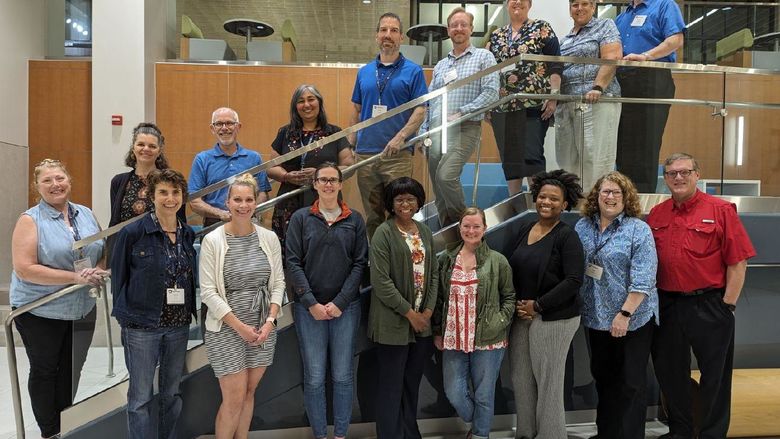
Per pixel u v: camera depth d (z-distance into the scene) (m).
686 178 2.93
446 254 2.99
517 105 3.22
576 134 3.32
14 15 6.62
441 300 2.96
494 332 2.83
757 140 3.60
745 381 3.36
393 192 2.88
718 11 8.60
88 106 6.90
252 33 7.56
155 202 2.56
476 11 9.36
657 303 2.88
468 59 3.61
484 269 2.89
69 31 7.46
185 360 2.85
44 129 6.89
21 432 2.90
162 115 6.84
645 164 3.45
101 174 6.51
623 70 3.37
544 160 3.29
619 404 2.95
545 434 2.83
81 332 2.80
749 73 3.55
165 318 2.55
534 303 2.82
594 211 3.04
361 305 3.03
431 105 3.10
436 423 3.38
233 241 2.64
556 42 3.67
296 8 9.12
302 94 3.32
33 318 2.83
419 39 7.67
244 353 2.63
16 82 6.69
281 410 3.28
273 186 3.03
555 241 2.86
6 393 3.88
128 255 2.52
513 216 3.27
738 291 2.85
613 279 2.87
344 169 3.01
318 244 2.77
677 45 3.74
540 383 2.86
